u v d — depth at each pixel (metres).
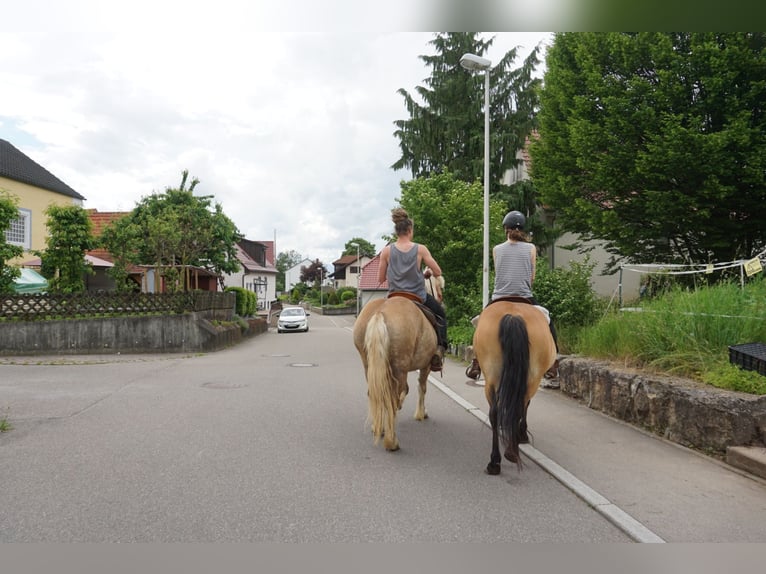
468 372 6.12
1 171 26.75
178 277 24.47
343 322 51.56
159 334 18.03
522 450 5.84
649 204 14.17
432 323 6.20
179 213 25.53
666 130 13.44
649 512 4.18
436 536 3.79
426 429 6.89
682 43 14.61
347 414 7.76
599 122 15.39
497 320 5.02
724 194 12.94
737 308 7.30
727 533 3.84
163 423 7.13
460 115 26.06
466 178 25.75
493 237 18.03
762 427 5.40
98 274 31.12
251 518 4.05
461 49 26.62
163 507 4.24
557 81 17.41
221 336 20.61
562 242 24.64
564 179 16.95
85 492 4.55
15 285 20.31
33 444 6.07
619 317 8.98
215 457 5.58
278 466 5.29
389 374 5.49
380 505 4.32
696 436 5.91
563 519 4.10
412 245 6.34
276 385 10.53
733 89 13.54
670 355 7.12
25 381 10.99
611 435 6.48
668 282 11.69
